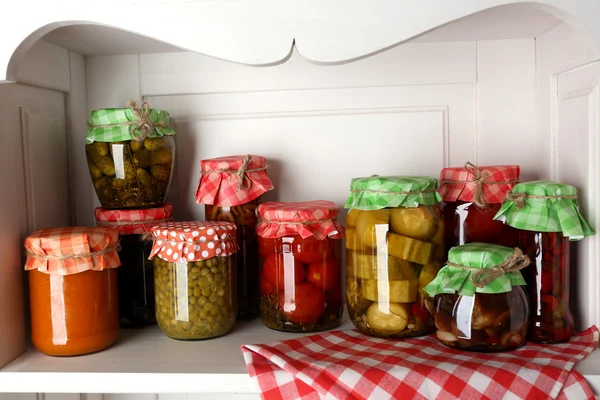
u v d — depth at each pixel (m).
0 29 0.74
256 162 0.92
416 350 0.76
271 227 0.84
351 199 0.84
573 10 0.71
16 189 0.81
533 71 0.96
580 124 0.80
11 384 0.74
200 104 1.01
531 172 0.97
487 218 0.84
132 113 0.87
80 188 1.00
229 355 0.78
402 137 0.98
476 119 0.97
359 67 0.98
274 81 0.99
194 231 0.81
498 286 0.72
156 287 0.86
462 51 0.97
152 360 0.77
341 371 0.68
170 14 0.73
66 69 0.96
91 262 0.79
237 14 0.73
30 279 0.81
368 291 0.81
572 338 0.79
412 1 0.72
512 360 0.71
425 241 0.81
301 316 0.85
